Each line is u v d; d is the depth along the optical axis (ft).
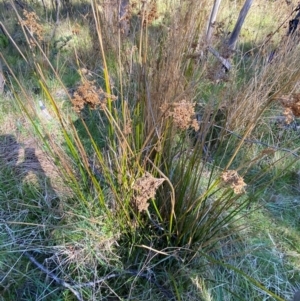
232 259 3.88
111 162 3.84
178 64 3.62
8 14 8.37
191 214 3.46
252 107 5.09
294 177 5.16
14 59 7.07
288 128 5.72
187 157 3.34
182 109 2.30
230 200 3.25
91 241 3.84
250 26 8.39
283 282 3.77
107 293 3.57
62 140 5.29
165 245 3.76
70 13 9.13
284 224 4.49
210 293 3.61
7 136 5.46
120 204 3.59
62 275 3.65
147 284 3.61
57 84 6.59
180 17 4.20
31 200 4.40
